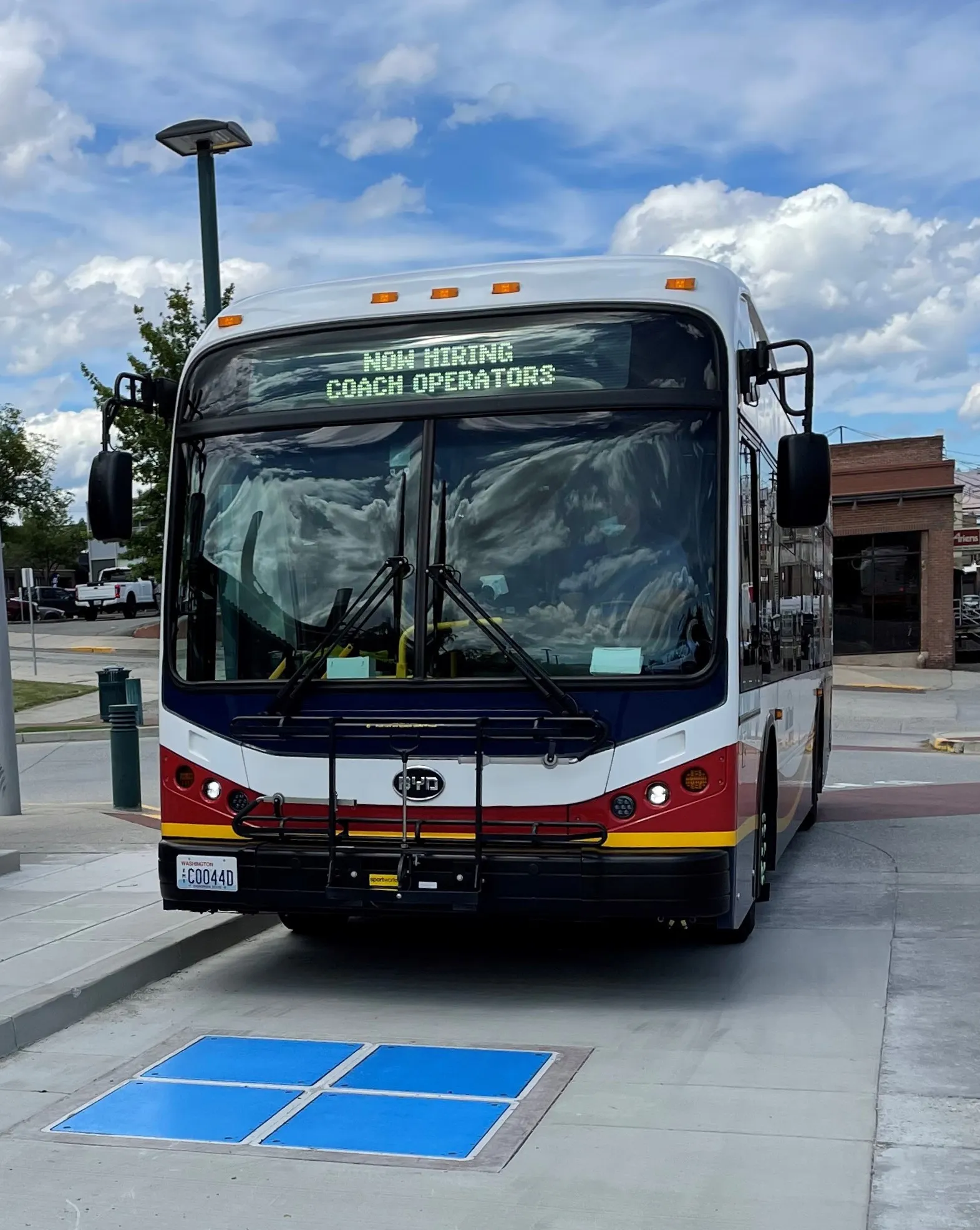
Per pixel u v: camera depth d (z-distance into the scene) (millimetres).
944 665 40594
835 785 16984
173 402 7957
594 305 7137
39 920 8789
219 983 7777
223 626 7352
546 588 6938
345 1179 4875
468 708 6883
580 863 6637
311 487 7312
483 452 7113
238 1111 5617
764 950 8258
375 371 7320
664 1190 4691
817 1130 5242
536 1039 6535
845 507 41469
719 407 6953
